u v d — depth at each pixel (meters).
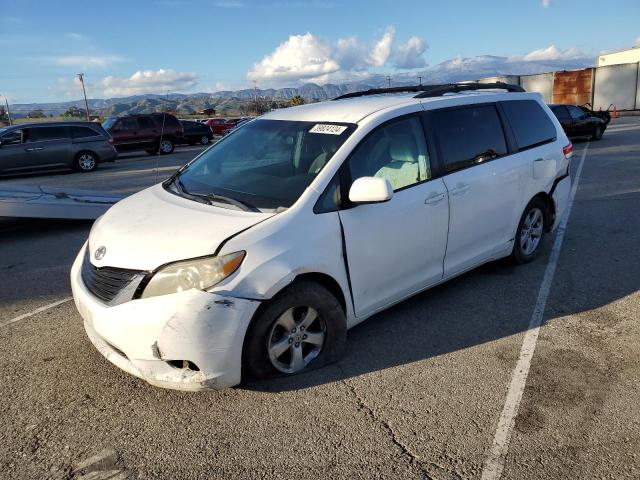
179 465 2.64
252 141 4.16
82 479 2.56
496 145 4.72
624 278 4.99
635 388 3.20
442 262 4.23
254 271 2.99
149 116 23.12
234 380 3.05
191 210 3.42
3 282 5.47
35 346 3.92
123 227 3.37
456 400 3.12
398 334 3.97
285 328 3.24
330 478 2.53
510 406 3.05
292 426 2.92
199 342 2.88
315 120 3.99
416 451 2.71
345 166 3.53
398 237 3.75
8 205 6.91
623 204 8.09
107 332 2.99
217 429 2.90
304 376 3.38
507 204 4.77
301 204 3.31
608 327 4.01
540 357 3.60
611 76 35.97
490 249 4.74
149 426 2.94
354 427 2.90
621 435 2.78
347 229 3.42
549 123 5.50
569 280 4.98
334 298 3.38
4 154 15.45
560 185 5.50
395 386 3.28
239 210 3.35
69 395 3.25
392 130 3.88
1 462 2.67
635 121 29.02
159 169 16.58
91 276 3.25
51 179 15.05
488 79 43.72
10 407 3.14
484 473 2.54
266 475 2.56
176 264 2.92
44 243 7.07
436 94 4.52
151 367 2.96
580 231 6.68
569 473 2.53
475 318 4.21
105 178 14.76
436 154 4.11
